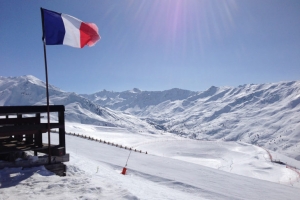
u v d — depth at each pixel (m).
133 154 27.30
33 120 9.12
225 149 77.50
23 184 7.27
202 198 11.84
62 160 9.27
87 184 7.56
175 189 13.91
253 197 14.52
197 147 73.88
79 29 9.77
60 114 9.44
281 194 16.33
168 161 24.84
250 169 53.75
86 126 105.00
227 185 16.88
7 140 10.80
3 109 8.09
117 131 102.81
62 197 6.43
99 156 22.08
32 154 10.37
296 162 76.50
